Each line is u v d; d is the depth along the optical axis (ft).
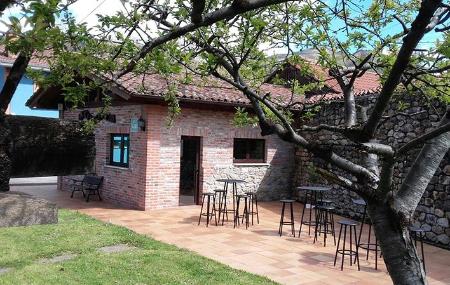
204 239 28.53
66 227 27.17
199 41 10.27
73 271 18.85
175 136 39.24
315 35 11.95
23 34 5.09
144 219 34.06
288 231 32.14
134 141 38.91
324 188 33.24
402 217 8.19
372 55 11.00
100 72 9.30
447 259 26.11
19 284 16.79
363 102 32.63
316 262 24.31
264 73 13.05
